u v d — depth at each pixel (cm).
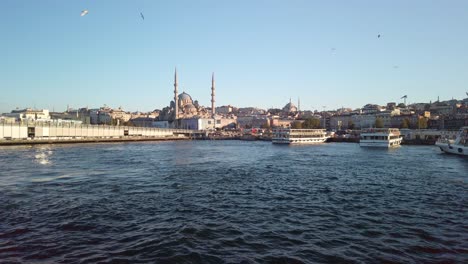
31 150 9819
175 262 1878
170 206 3133
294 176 5219
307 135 17638
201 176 5106
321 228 2534
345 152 11038
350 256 1998
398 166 6706
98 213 2844
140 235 2305
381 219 2792
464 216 2894
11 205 3081
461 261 1933
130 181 4531
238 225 2577
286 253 2036
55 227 2459
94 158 7788
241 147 14462
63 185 4144
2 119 12581
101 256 1944
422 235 2384
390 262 1914
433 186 4347
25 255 1945
